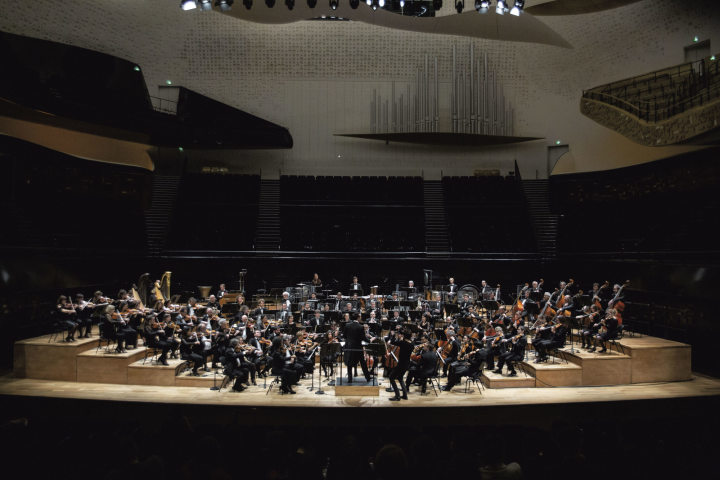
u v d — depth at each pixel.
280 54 26.86
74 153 22.38
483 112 26.92
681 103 18.42
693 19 20.61
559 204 24.66
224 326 12.80
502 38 25.78
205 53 26.44
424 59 27.02
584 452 5.91
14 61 18.73
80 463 5.41
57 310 13.48
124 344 14.34
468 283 22.88
